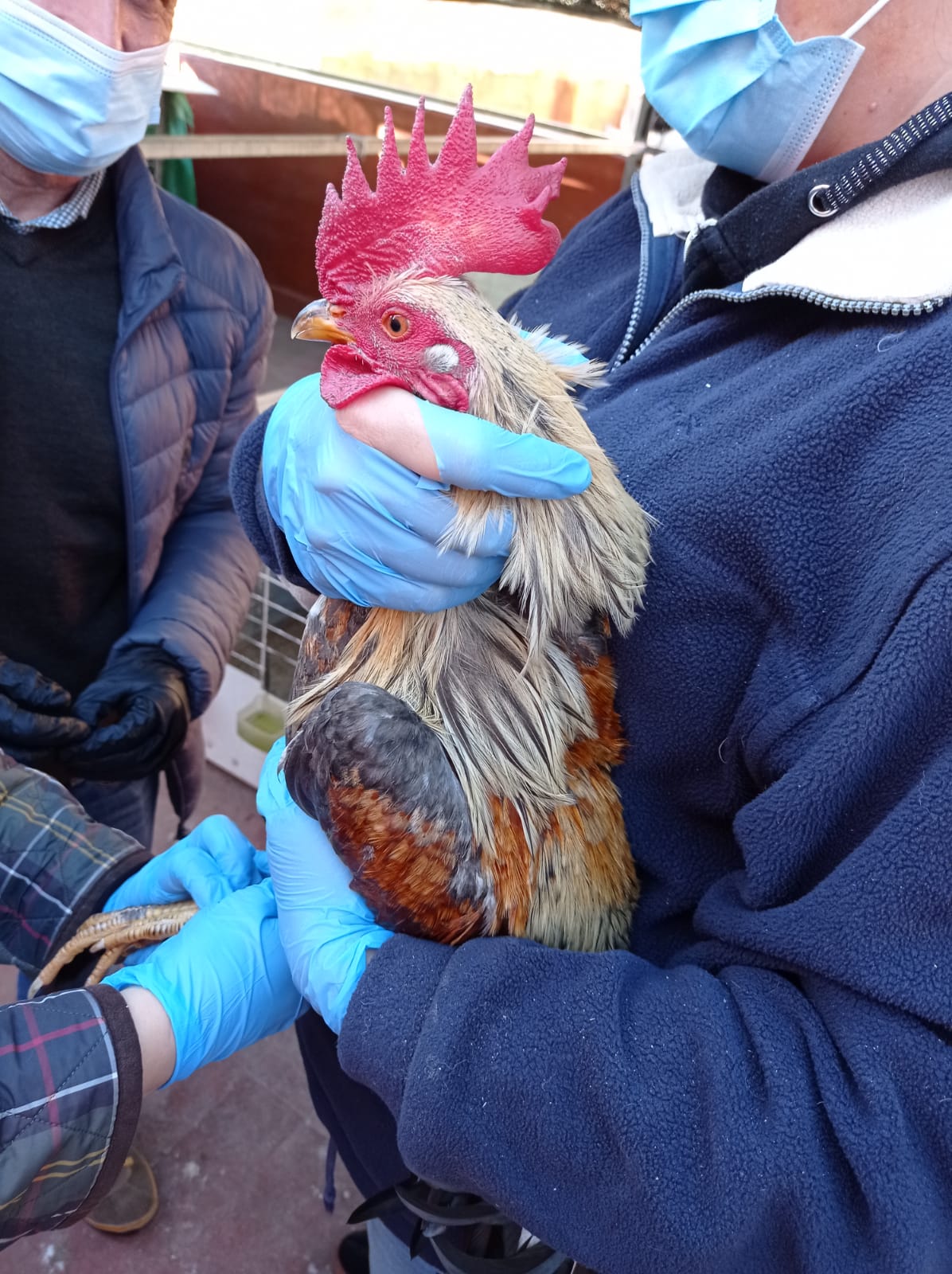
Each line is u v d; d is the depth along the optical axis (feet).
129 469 6.08
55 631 6.53
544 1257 3.36
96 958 4.28
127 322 5.78
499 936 3.25
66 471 5.98
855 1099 2.43
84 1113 2.82
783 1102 2.46
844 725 2.63
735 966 2.97
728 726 3.23
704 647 3.18
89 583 6.59
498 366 2.91
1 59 4.91
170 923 4.02
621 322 4.17
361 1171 4.23
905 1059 2.42
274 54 8.14
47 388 5.73
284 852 3.64
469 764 3.24
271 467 4.04
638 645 3.33
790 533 2.93
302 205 10.48
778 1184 2.37
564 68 8.05
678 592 3.18
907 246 2.97
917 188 3.08
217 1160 7.67
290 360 10.61
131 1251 7.06
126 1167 7.30
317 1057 4.26
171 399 6.25
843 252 3.11
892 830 2.48
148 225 5.77
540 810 3.34
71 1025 2.93
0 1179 2.65
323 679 3.74
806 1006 2.71
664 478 3.26
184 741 7.09
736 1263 2.52
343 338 3.03
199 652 6.56
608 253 4.58
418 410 2.84
